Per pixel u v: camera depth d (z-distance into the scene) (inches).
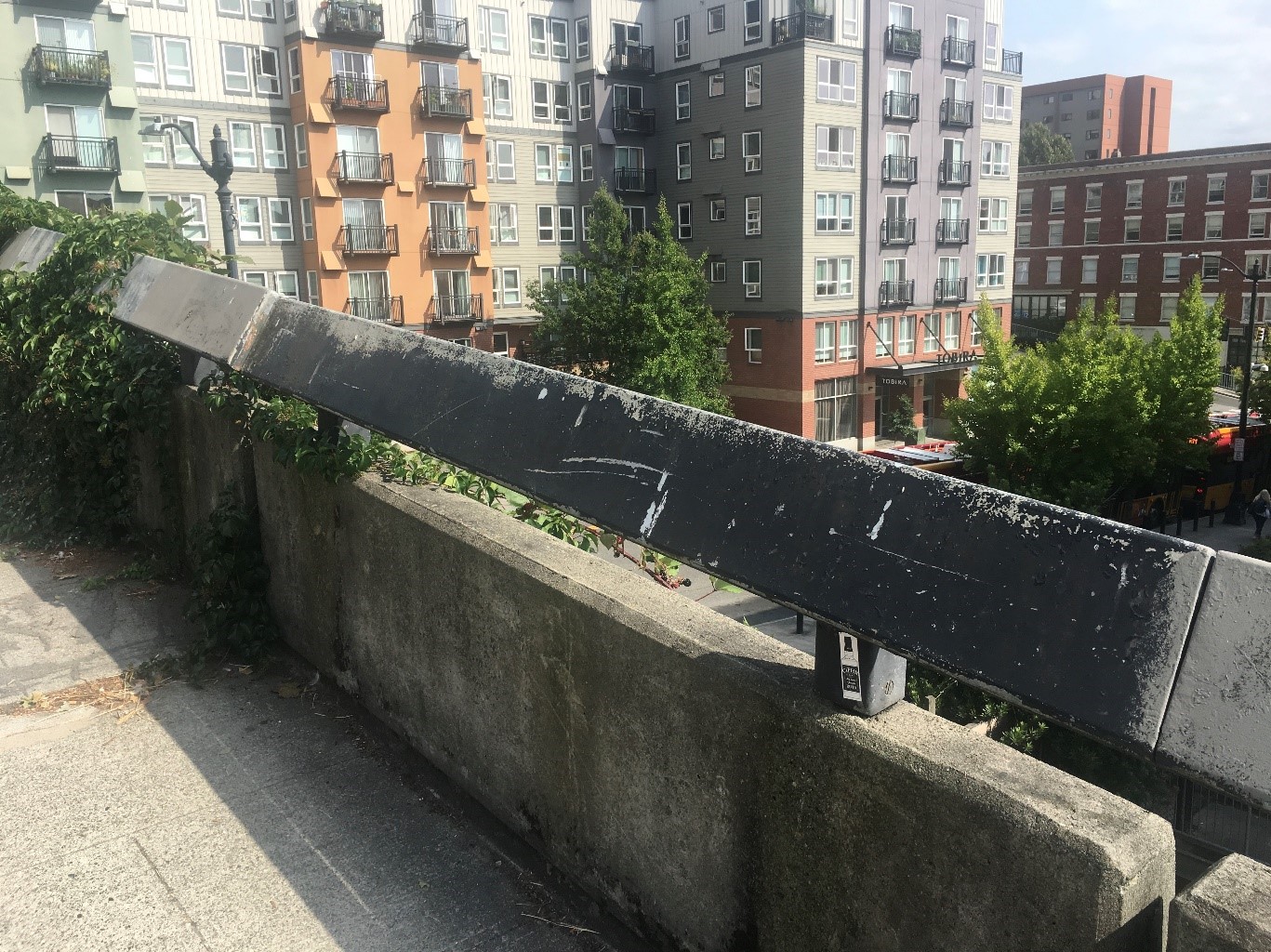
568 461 95.7
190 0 1405.0
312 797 128.9
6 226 301.9
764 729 80.4
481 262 1683.1
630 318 1498.5
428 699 131.6
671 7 1798.7
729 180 1766.7
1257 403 1437.0
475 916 105.2
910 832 69.1
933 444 1405.0
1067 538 60.0
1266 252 2460.6
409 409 119.6
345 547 147.0
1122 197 2706.7
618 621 95.1
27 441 252.4
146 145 1406.3
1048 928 60.7
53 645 179.2
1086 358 1185.4
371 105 1517.0
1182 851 358.3
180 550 210.8
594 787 102.0
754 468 79.8
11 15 1259.8
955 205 1908.2
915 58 1758.1
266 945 102.0
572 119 1834.4
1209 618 52.4
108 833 122.3
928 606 64.2
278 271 1535.4
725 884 86.7
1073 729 55.7
